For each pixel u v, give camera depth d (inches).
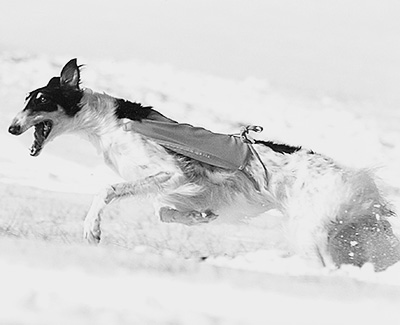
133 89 1168.2
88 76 1201.4
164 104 1120.8
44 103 456.1
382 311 288.8
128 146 455.2
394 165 926.4
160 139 448.8
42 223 553.6
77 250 308.2
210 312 268.5
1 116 1014.4
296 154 462.3
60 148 894.4
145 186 448.5
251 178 456.4
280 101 1130.7
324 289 304.3
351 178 452.8
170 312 258.1
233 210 467.8
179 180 451.5
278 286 301.7
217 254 522.0
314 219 447.8
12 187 723.4
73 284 272.8
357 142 1002.7
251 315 271.4
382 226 453.1
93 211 440.1
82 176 825.5
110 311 251.3
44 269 283.6
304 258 451.8
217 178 458.3
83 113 462.3
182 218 470.9
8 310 243.9
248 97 1145.4
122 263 300.2
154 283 285.9
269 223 614.2
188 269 305.1
